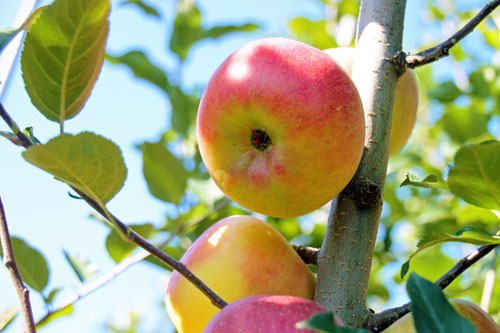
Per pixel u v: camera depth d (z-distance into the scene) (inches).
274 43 19.8
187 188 27.3
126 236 17.9
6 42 18.1
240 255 20.7
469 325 16.4
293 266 21.0
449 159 33.9
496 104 33.2
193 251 21.2
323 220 32.6
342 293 19.7
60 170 17.3
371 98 20.7
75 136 17.0
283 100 19.1
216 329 17.7
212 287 20.5
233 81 19.5
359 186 20.1
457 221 29.7
